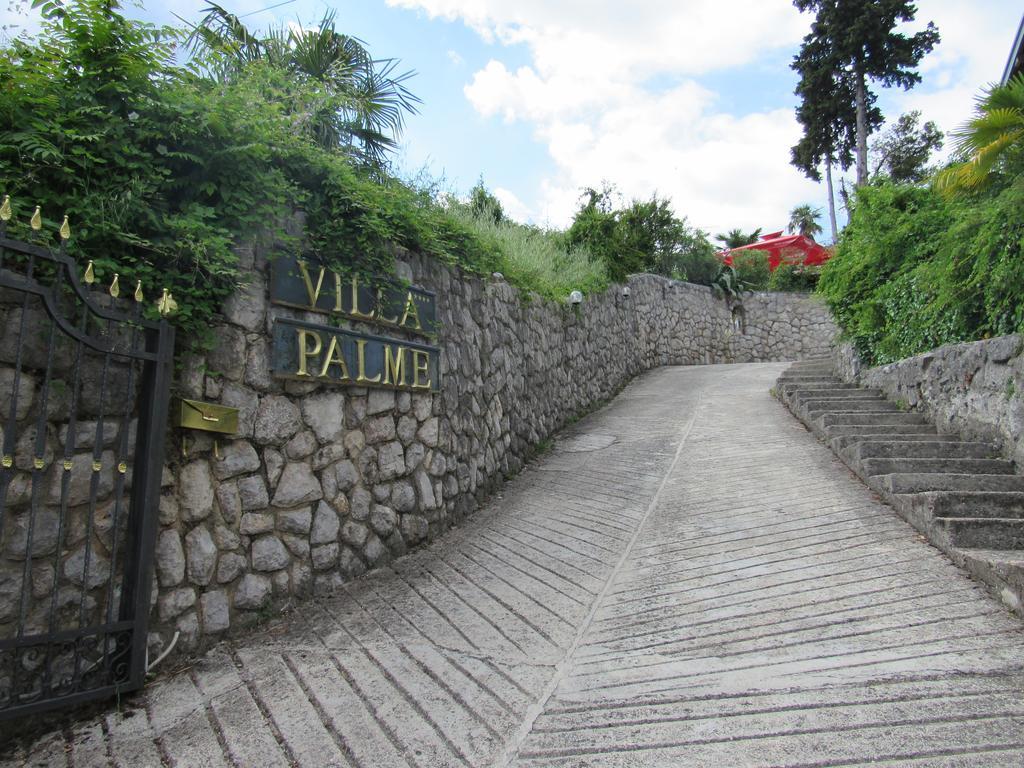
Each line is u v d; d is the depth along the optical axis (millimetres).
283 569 3785
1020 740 2205
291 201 4051
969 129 5395
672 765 2262
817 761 2199
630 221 17266
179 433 3285
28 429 2658
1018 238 4836
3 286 2346
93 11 3105
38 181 2852
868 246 8094
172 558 3180
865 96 22062
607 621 3596
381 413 4723
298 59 6820
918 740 2258
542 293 9016
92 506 2674
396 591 4094
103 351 2709
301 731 2586
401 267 5090
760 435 7797
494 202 12281
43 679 2514
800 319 20469
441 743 2506
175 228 3205
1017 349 4898
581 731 2539
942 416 6203
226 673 3062
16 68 2936
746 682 2789
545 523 5434
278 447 3834
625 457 7488
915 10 20109
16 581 2600
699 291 18438
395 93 7293
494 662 3172
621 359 13195
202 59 3873
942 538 3986
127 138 3180
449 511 5422
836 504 5062
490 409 6535
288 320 3916
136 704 2779
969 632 3031
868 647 2982
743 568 4098
